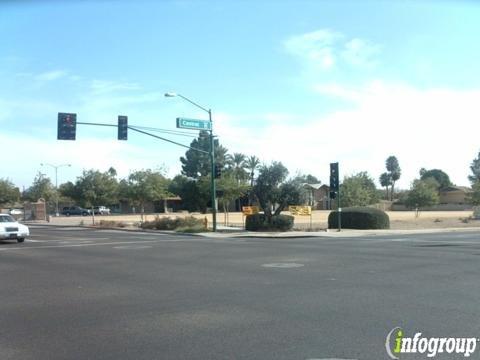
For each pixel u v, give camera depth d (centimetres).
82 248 2464
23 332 817
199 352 691
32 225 5772
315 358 655
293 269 1523
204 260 1823
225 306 988
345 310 930
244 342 734
